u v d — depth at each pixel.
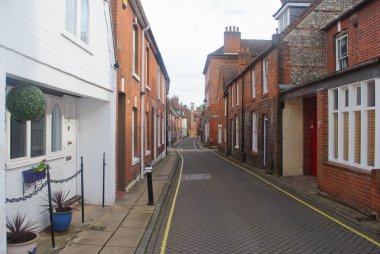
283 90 14.98
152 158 20.36
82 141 9.16
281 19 21.38
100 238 6.57
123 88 10.62
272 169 16.17
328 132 10.62
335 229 7.34
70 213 6.90
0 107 4.31
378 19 11.09
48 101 7.23
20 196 6.02
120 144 11.10
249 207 9.49
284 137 15.45
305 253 5.95
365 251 6.02
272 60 16.22
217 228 7.50
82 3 7.46
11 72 4.59
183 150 41.44
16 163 5.85
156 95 22.03
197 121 122.00
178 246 6.34
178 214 8.77
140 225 7.52
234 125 27.41
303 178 14.65
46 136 7.15
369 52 11.64
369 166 8.52
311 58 16.00
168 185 13.25
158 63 23.03
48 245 6.08
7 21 4.46
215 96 46.06
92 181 9.19
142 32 14.74
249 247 6.26
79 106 9.15
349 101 9.31
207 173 17.36
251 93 20.91
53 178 7.54
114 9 9.51
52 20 5.78
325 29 15.29
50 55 5.72
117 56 9.55
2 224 4.38
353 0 16.33
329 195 10.39
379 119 7.89
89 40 7.68
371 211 8.08
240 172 17.58
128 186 11.73
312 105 15.35
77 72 6.96
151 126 19.34
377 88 7.86
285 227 7.52
